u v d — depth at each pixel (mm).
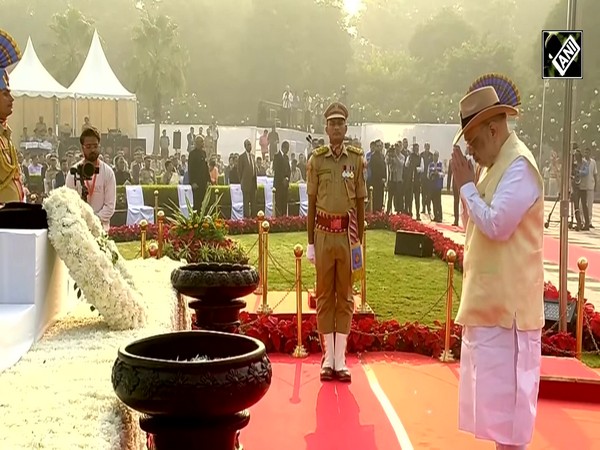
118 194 16391
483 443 4242
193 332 2229
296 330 6340
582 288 6176
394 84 49125
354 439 4289
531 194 3217
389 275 10445
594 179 19828
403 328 6434
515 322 3236
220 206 17438
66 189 3781
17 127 29203
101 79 24516
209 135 29422
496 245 3285
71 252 3301
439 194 20547
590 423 4637
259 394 1923
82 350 2953
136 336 3246
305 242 14867
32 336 3107
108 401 2230
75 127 28969
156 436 1908
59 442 1865
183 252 8688
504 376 3246
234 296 3773
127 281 4090
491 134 3361
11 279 3207
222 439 1914
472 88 3824
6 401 2209
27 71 23516
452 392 5254
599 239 17531
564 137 6602
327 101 36281
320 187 5457
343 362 5543
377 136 30000
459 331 6359
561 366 5445
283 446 4156
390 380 5539
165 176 21266
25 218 3371
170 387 1796
